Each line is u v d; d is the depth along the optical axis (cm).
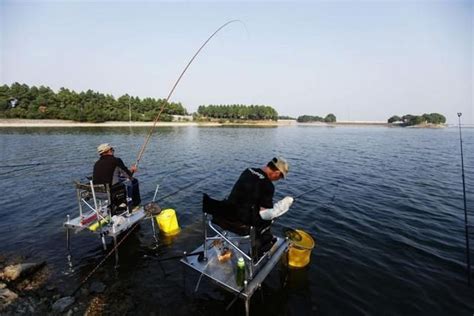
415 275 425
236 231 325
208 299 365
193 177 1175
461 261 465
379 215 695
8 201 800
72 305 345
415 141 3322
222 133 4584
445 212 715
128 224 479
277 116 12338
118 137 3253
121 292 376
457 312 344
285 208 322
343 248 514
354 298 372
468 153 2047
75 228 462
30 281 396
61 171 1267
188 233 574
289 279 413
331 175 1217
